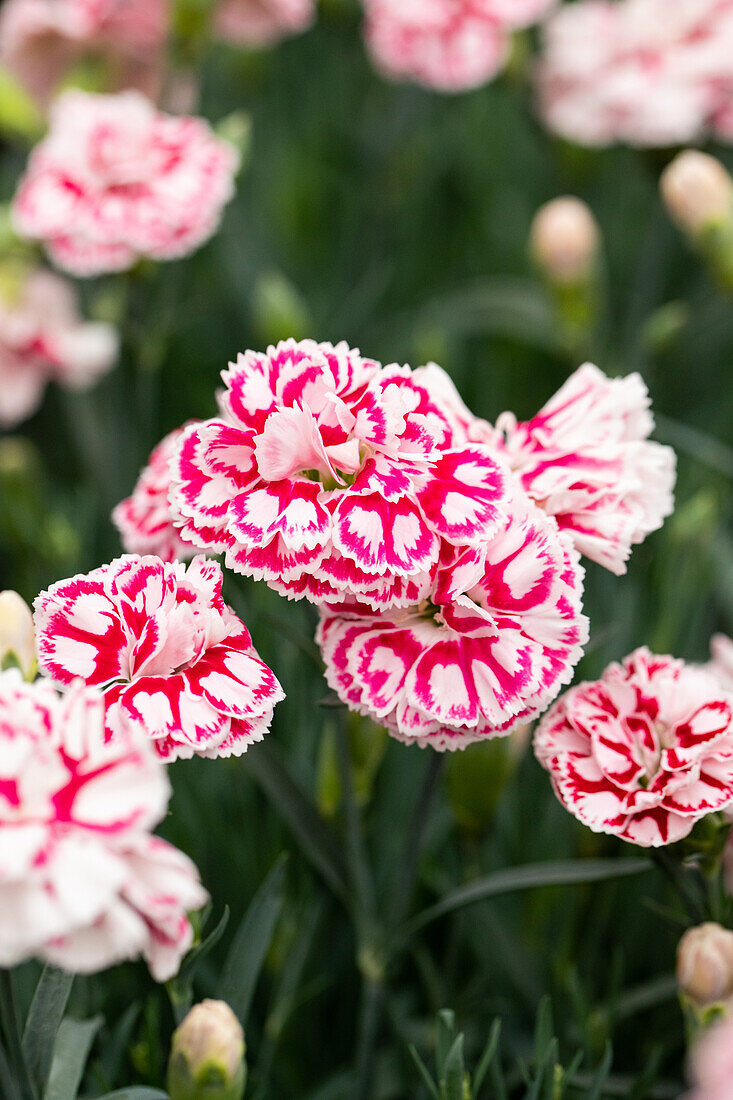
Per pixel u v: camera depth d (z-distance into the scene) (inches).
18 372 26.6
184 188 21.8
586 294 25.0
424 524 15.8
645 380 26.5
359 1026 19.8
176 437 16.9
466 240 34.5
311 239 33.8
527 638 16.0
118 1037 18.0
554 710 16.8
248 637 16.1
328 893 19.5
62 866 14.2
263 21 28.4
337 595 15.8
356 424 15.8
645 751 16.6
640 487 16.9
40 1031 15.8
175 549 17.0
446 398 16.9
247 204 32.7
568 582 16.0
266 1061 18.6
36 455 30.1
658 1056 17.8
